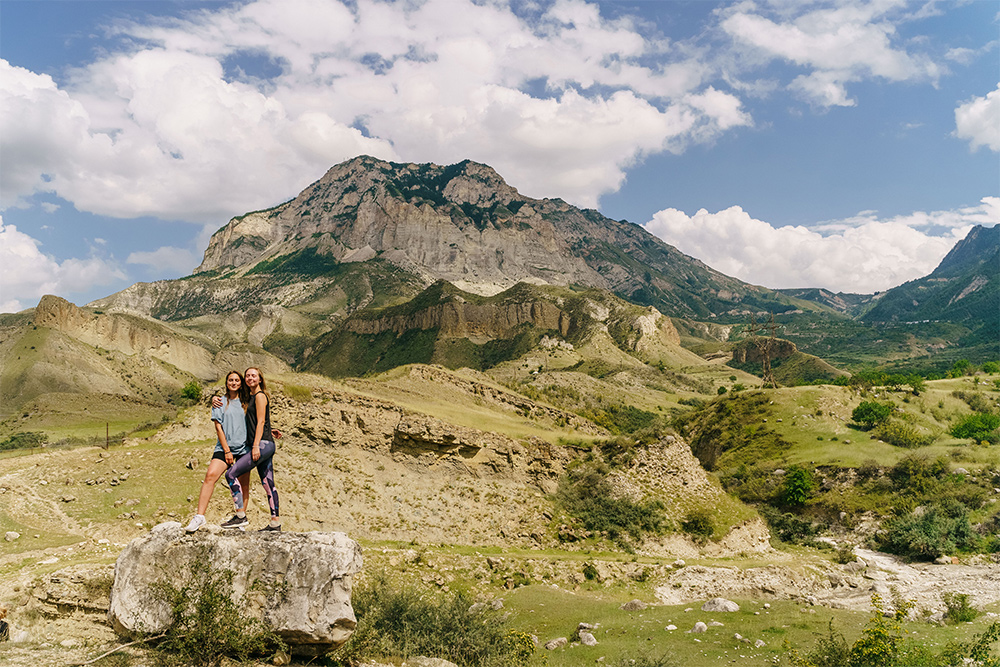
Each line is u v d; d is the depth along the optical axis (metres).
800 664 21.20
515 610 29.67
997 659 19.67
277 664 9.67
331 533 10.48
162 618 9.65
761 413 99.19
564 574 34.97
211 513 34.16
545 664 22.30
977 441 77.25
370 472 42.38
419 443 44.28
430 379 64.06
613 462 49.19
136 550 10.02
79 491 35.19
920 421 90.50
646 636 25.53
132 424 106.88
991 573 44.84
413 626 20.88
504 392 66.44
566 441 52.09
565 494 45.38
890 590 39.03
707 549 43.50
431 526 39.34
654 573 36.50
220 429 10.72
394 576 31.19
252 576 9.94
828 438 84.94
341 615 9.74
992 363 147.00
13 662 9.45
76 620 13.24
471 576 33.62
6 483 35.47
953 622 28.77
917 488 63.72
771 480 74.62
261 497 36.56
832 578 40.88
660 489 47.91
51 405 122.06
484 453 45.31
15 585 18.84
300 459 41.22
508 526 41.03
